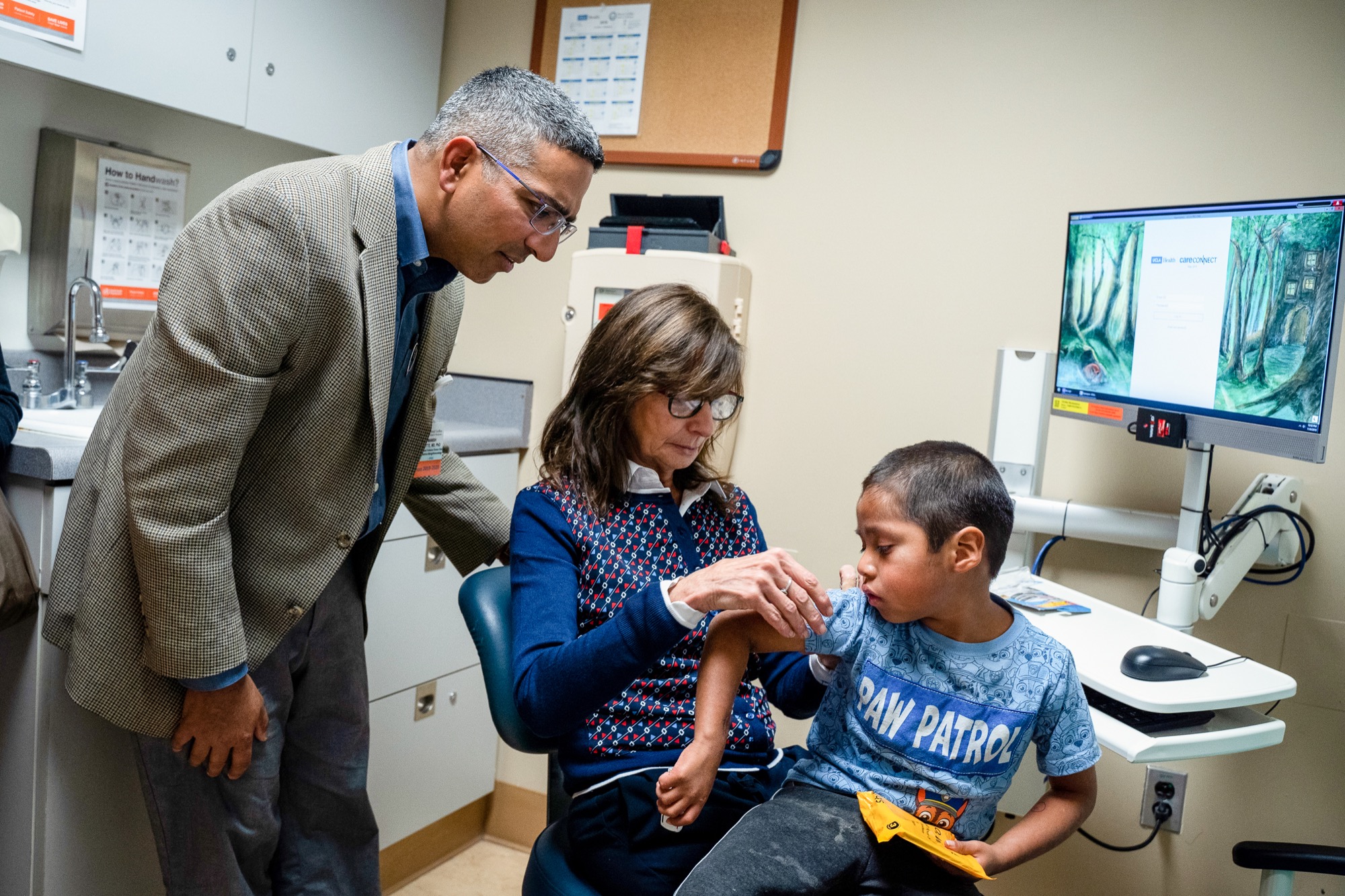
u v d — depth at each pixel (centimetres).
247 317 116
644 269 224
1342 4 184
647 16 241
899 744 113
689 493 137
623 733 123
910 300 220
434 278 138
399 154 133
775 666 138
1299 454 153
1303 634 190
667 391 125
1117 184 202
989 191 212
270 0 207
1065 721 117
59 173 197
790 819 110
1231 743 133
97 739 155
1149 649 140
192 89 192
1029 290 209
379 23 236
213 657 121
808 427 229
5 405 150
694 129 237
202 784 138
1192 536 177
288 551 131
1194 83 195
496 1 258
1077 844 208
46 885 150
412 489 165
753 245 233
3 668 150
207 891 141
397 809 221
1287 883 139
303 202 119
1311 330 151
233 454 119
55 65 169
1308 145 188
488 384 258
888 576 112
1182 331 171
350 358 127
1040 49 207
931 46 216
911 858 110
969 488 110
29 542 149
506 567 146
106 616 126
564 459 133
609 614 126
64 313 200
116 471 128
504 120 125
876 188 222
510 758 255
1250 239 160
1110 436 204
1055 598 172
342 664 152
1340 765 189
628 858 116
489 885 233
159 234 216
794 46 229
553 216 129
